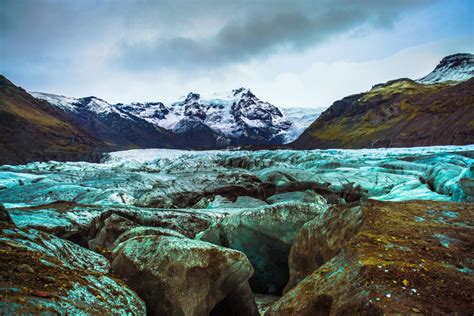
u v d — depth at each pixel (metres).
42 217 11.28
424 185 17.16
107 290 5.69
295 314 5.12
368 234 6.03
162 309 6.55
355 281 4.71
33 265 5.16
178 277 6.61
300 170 27.30
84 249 7.28
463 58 193.25
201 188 24.53
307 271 7.95
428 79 194.62
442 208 7.34
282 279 10.47
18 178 30.41
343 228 7.07
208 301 6.75
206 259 6.81
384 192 23.27
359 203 7.59
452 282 4.51
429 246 5.59
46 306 4.28
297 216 10.30
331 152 49.91
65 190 22.53
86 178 30.27
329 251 7.13
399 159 30.89
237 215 11.03
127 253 7.37
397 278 4.57
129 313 5.51
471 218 6.72
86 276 5.72
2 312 3.90
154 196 21.88
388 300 4.18
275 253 10.40
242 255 7.20
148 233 9.76
